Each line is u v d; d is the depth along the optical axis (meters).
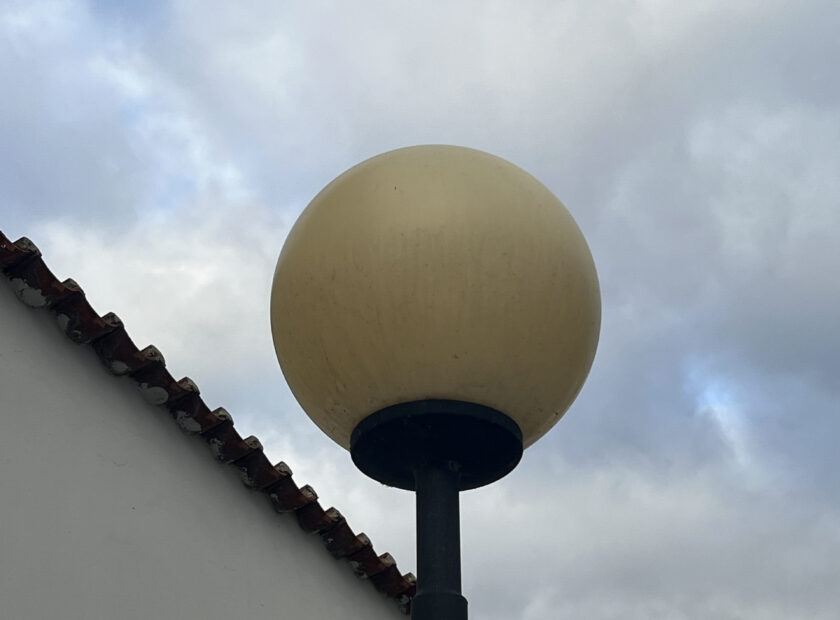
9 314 4.91
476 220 2.90
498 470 3.00
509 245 2.91
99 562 4.91
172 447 5.51
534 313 2.90
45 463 4.83
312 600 6.06
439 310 2.84
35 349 4.96
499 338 2.86
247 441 5.68
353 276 2.88
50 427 4.91
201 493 5.59
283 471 5.83
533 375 2.92
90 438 5.08
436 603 2.77
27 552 4.62
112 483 5.11
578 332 3.01
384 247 2.87
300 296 2.99
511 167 3.14
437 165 3.02
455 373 2.86
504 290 2.87
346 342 2.89
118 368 5.27
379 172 3.04
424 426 2.88
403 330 2.84
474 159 3.08
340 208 3.00
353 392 2.92
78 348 5.18
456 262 2.86
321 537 6.23
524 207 2.99
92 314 5.08
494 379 2.88
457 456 2.96
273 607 5.75
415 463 2.96
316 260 2.96
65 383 5.05
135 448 5.29
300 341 3.00
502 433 2.91
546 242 2.97
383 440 2.92
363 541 6.34
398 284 2.84
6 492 4.63
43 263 4.89
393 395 2.88
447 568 2.82
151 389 5.38
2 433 4.70
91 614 4.79
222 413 5.55
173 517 5.36
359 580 6.55
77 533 4.86
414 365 2.85
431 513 2.88
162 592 5.15
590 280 3.10
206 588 5.39
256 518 5.89
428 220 2.88
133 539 5.11
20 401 4.82
